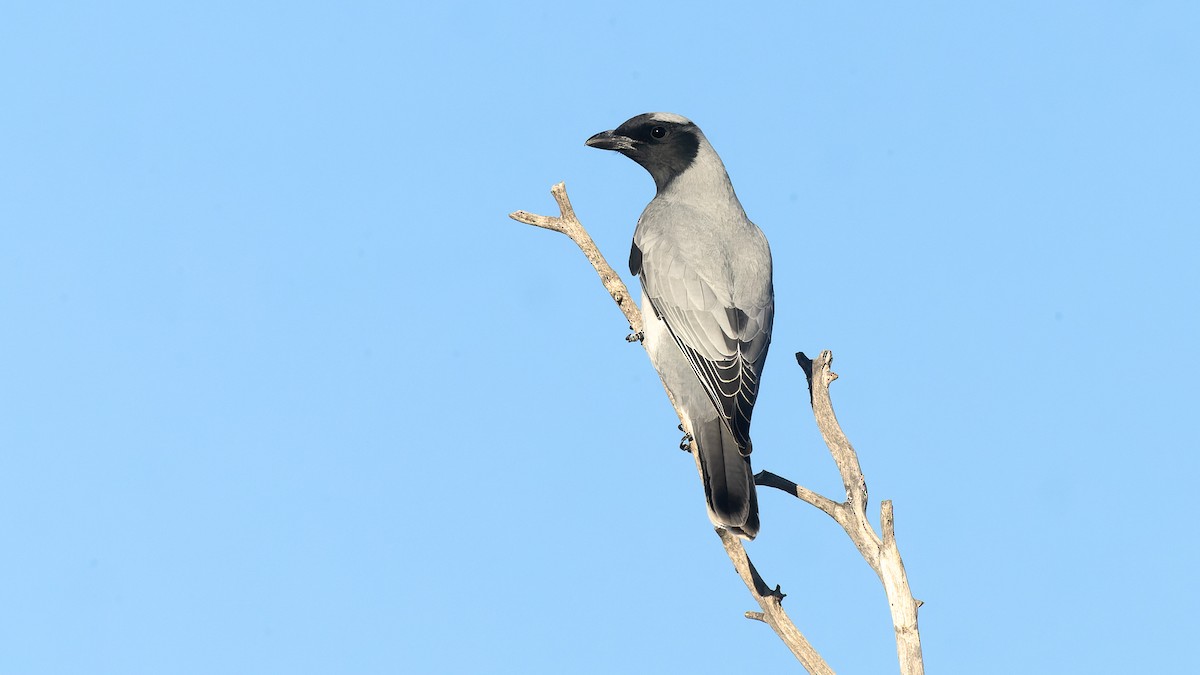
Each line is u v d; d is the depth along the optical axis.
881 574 9.10
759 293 11.96
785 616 9.45
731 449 10.82
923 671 8.91
